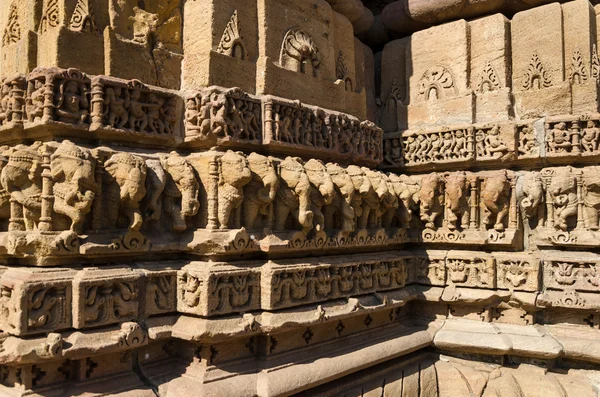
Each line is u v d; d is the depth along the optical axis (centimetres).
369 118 583
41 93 308
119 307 311
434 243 528
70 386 300
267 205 375
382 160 549
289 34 438
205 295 329
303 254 407
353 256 453
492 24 535
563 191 470
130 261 335
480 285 498
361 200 445
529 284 475
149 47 379
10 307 279
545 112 503
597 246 462
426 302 531
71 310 294
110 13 362
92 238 309
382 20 612
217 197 348
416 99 575
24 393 279
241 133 375
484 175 499
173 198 348
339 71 512
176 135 370
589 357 456
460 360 501
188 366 347
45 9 357
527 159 499
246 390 342
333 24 507
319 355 402
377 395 428
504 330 489
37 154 302
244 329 341
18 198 298
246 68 402
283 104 400
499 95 518
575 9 504
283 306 368
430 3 565
